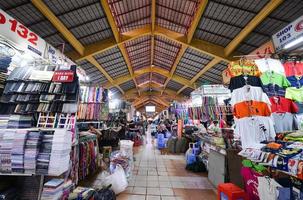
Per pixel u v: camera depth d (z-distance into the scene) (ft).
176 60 31.89
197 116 21.85
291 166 4.68
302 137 5.75
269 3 14.19
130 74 40.14
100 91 15.30
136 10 20.75
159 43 29.45
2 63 8.64
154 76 51.21
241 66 9.00
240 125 8.04
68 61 16.81
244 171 7.77
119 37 23.89
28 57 11.61
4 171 5.79
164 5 20.10
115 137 22.97
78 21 18.19
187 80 40.14
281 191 5.36
